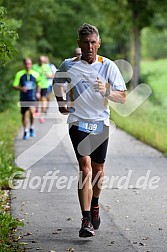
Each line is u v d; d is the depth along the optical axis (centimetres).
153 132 2414
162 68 7250
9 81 3503
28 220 1167
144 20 4488
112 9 4766
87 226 1025
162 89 5731
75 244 1015
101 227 1123
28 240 1034
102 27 6009
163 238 1055
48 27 6381
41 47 6356
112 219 1180
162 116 3161
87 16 6325
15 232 1081
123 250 985
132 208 1269
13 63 3647
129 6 4491
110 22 5044
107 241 1034
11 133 2536
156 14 4631
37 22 4278
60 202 1322
